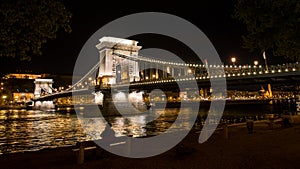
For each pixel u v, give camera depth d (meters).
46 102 96.38
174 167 7.26
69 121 43.06
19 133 28.73
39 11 7.20
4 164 8.38
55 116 55.16
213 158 8.05
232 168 7.02
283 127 14.89
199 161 7.77
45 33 7.62
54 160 8.80
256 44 8.62
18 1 6.84
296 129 13.52
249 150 9.01
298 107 36.31
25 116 55.72
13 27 7.14
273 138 11.18
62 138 24.38
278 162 7.34
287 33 7.46
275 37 7.88
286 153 8.34
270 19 7.60
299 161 7.36
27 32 7.41
